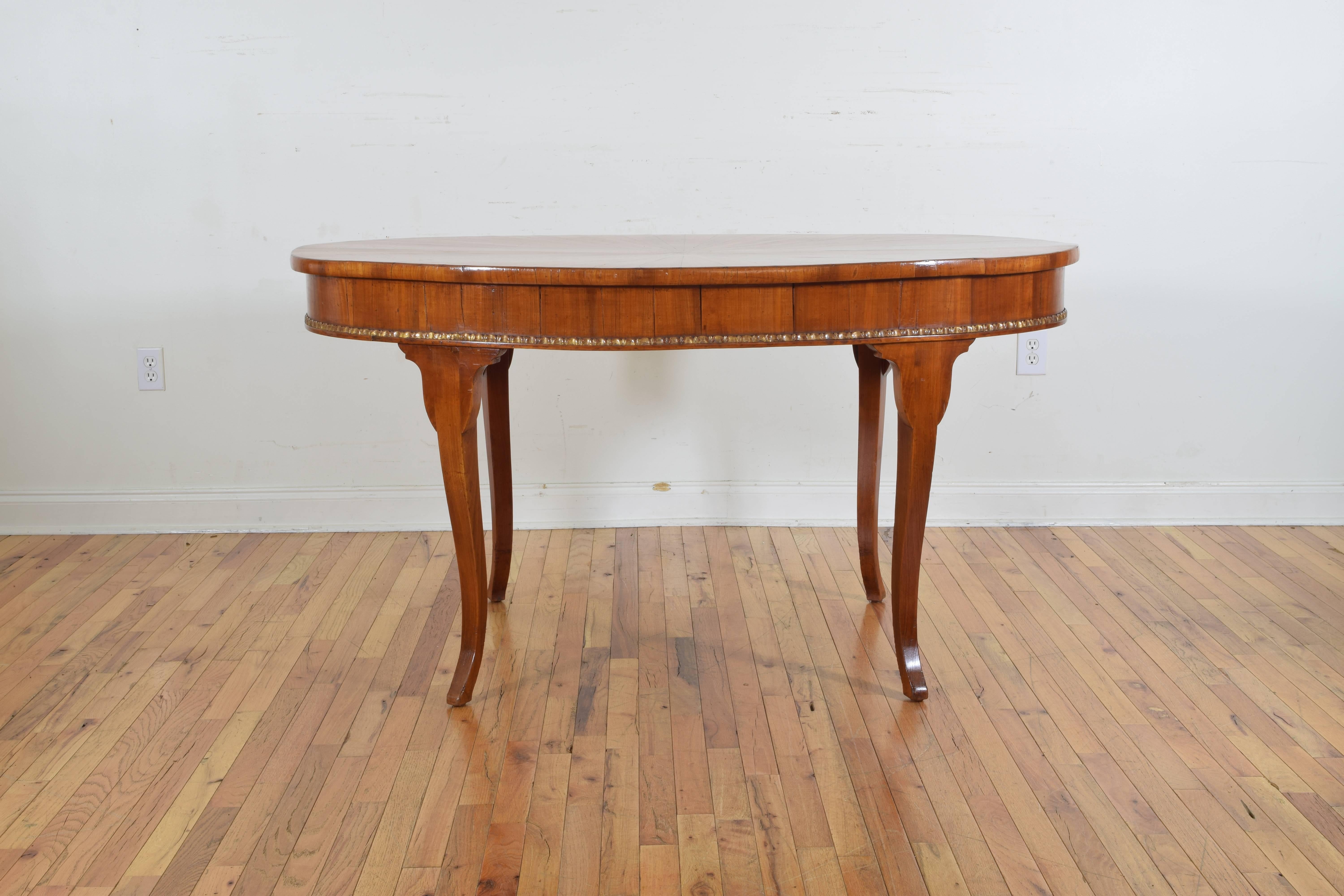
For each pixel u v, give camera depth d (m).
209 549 2.77
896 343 1.74
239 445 2.86
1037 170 2.73
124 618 2.33
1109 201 2.74
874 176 2.73
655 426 2.88
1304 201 2.73
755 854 1.50
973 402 2.86
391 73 2.66
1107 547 2.74
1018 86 2.68
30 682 2.03
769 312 1.64
